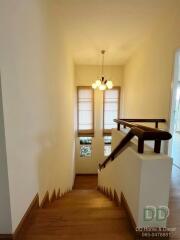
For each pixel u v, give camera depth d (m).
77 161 6.60
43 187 1.95
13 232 1.22
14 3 1.22
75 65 6.01
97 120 6.42
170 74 2.72
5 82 1.11
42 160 1.91
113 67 6.22
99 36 3.60
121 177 1.83
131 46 4.21
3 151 1.12
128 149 1.53
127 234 1.31
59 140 2.93
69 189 4.20
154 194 1.22
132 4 2.46
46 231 1.34
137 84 4.45
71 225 1.40
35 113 1.68
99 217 1.52
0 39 1.05
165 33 2.87
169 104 2.76
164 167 1.20
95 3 2.42
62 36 3.15
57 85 2.73
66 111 3.78
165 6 2.50
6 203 1.18
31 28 1.55
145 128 1.36
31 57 1.56
